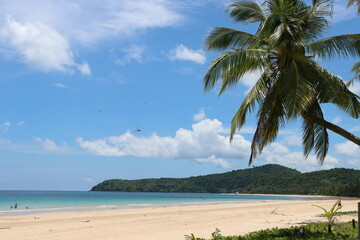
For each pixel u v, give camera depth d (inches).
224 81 527.2
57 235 625.3
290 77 442.6
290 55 456.4
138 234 631.2
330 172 6515.8
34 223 855.7
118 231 677.9
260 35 473.1
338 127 490.3
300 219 854.5
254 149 508.4
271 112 486.9
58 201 2849.4
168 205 2026.3
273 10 490.6
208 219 929.5
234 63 463.8
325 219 808.9
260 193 7268.7
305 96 433.4
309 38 498.0
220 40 505.7
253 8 513.0
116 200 3186.5
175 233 627.5
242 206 1772.9
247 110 530.9
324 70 469.4
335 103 472.4
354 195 4566.9
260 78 528.7
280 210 1362.0
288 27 451.2
